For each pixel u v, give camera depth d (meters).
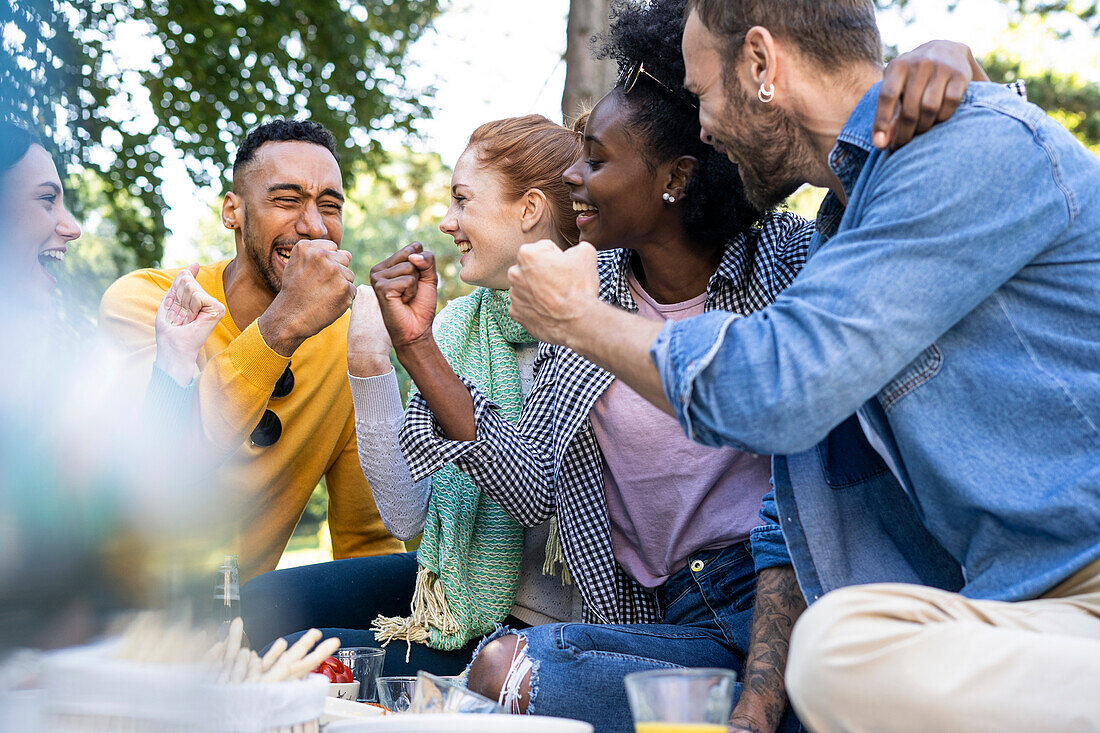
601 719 1.69
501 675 1.70
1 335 0.62
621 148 1.93
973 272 1.25
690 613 1.96
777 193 1.61
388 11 7.72
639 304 2.11
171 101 7.00
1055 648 1.10
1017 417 1.28
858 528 1.54
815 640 1.17
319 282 2.27
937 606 1.19
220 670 1.23
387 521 2.24
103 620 0.68
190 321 2.15
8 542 0.63
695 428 1.32
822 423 1.26
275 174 2.63
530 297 1.42
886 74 1.35
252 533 2.58
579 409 2.03
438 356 2.02
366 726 1.21
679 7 1.91
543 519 2.11
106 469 0.65
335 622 2.31
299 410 2.57
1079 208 1.28
